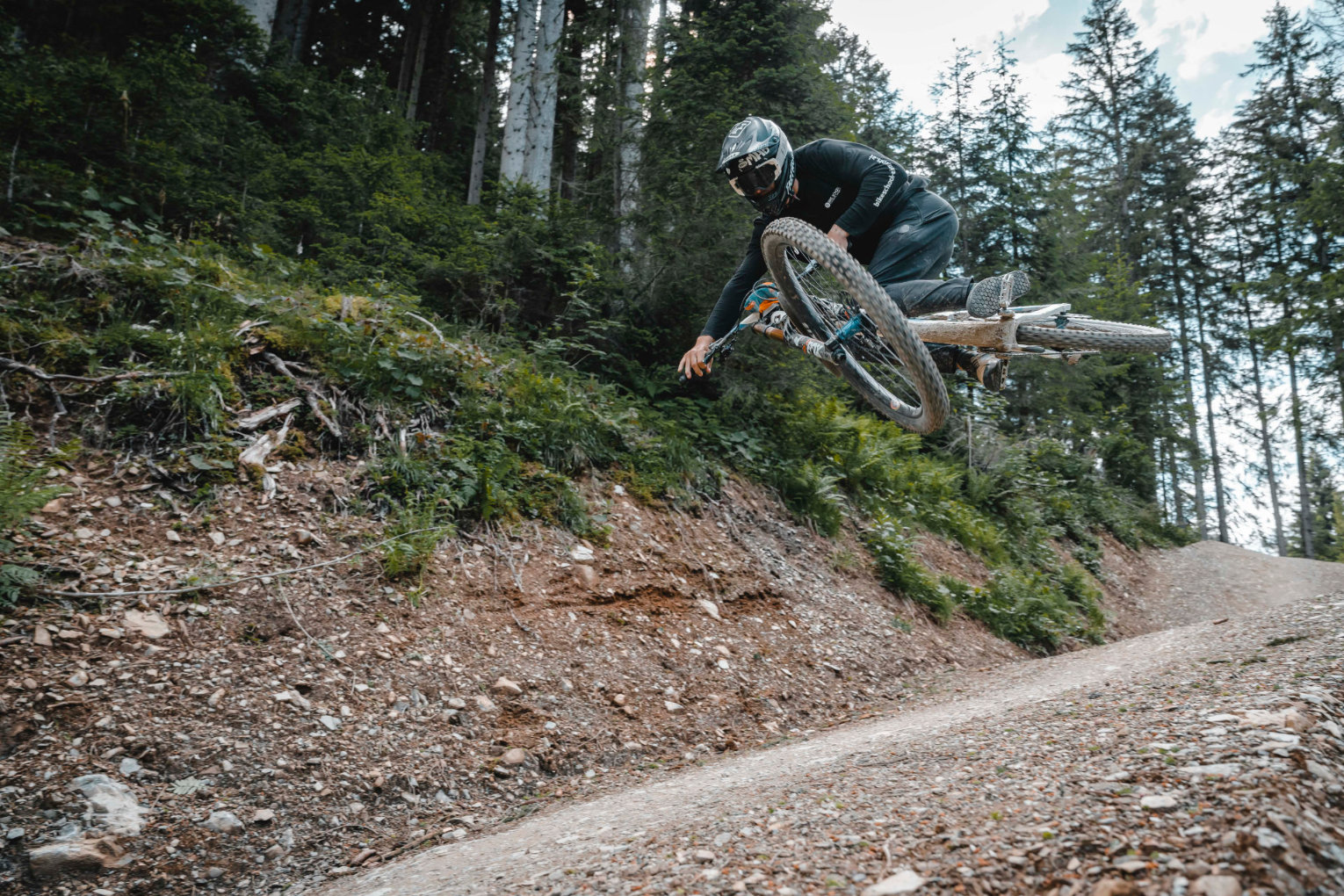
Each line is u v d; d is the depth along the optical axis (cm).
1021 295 295
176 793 324
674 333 884
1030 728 317
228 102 1108
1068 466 1805
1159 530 2075
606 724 462
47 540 405
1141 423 2369
